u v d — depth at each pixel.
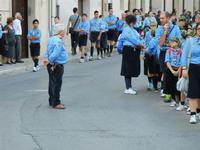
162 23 14.01
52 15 27.91
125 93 14.67
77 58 25.11
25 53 25.78
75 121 10.84
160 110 12.19
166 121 10.95
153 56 14.72
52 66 12.23
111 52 27.34
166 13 13.78
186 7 61.00
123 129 10.12
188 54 10.70
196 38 10.68
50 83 12.34
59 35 12.29
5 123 10.62
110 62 23.95
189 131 10.01
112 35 26.80
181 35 13.20
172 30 13.38
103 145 8.85
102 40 25.61
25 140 9.20
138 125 10.51
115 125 10.48
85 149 8.59
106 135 9.59
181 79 11.55
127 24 14.73
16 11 25.17
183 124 10.65
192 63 10.65
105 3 35.47
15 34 22.50
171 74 12.61
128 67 14.60
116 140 9.22
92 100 13.51
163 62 13.39
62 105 12.30
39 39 21.02
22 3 25.75
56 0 28.48
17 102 13.20
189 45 10.68
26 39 25.88
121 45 14.70
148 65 14.96
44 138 9.34
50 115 11.47
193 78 10.64
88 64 23.14
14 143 9.00
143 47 14.70
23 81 17.58
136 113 11.80
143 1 45.22
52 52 12.12
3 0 23.36
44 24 27.25
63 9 29.36
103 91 15.05
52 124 10.52
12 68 20.62
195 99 10.68
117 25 27.28
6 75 19.42
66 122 10.73
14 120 10.92
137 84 16.50
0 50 21.64
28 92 14.93
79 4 32.91
